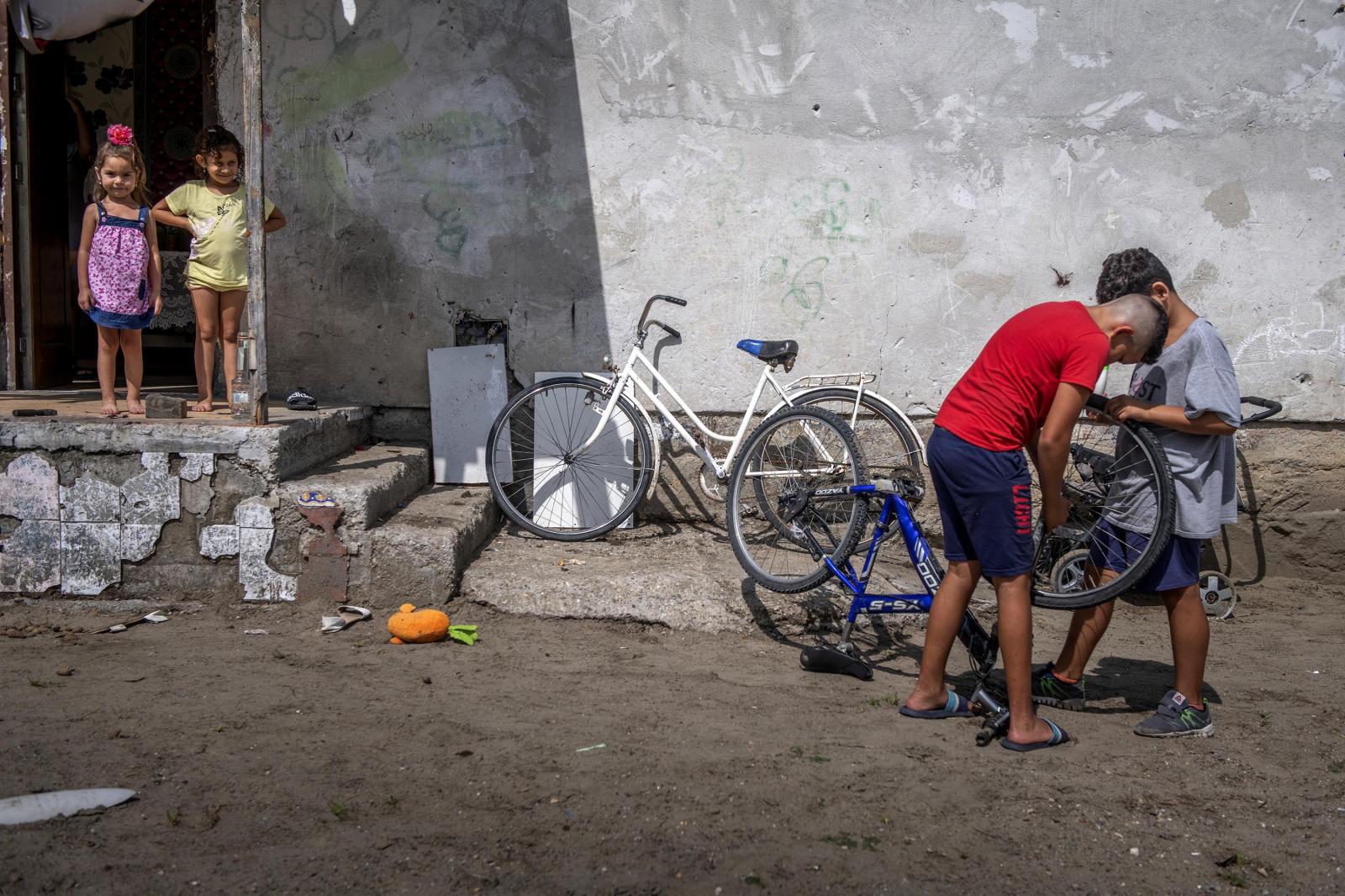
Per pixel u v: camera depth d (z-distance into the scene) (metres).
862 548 5.25
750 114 6.31
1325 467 6.36
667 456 6.50
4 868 2.61
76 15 6.45
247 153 4.95
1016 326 3.69
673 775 3.30
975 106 6.28
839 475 5.51
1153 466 3.79
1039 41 6.22
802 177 6.34
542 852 2.80
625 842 2.87
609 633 4.94
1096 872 2.82
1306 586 6.37
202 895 2.54
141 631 4.66
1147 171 6.28
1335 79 6.18
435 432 6.47
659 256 6.41
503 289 6.46
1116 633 5.49
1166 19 6.19
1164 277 3.92
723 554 5.89
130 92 8.58
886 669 4.63
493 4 6.31
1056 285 6.35
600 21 6.28
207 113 6.59
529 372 6.51
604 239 6.41
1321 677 4.67
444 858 2.75
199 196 5.70
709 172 6.35
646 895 2.62
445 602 5.02
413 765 3.32
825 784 3.28
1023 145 6.29
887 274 6.38
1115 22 6.20
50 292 6.95
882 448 6.41
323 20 6.37
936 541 6.32
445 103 6.39
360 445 6.39
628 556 5.79
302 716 3.71
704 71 6.29
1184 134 6.25
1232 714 4.13
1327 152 6.22
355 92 6.41
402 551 5.00
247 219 5.00
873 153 6.32
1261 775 3.51
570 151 6.38
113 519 4.95
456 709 3.84
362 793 3.10
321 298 6.53
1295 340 6.32
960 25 6.23
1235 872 2.85
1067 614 5.70
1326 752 3.72
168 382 7.84
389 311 6.52
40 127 6.77
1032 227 6.32
